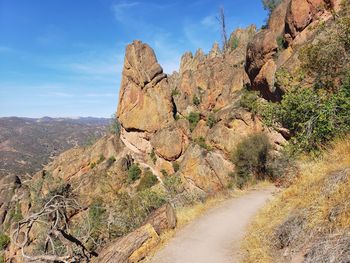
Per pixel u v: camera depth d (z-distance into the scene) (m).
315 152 12.13
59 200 13.41
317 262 5.90
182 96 76.88
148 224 13.20
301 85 14.51
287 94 13.61
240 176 39.78
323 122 11.84
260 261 8.77
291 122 13.98
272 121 14.78
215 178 45.75
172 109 70.81
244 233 12.95
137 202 21.98
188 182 47.16
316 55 13.95
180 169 50.47
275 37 46.06
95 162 69.06
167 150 62.59
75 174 68.19
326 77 13.80
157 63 72.38
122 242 12.59
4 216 73.44
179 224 15.48
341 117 11.34
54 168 73.00
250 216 15.59
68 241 11.75
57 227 12.07
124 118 71.31
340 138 11.09
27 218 11.66
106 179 59.12
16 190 78.44
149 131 69.25
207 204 19.42
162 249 12.62
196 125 63.84
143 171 63.22
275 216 11.00
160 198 23.27
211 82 72.62
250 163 38.69
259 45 46.84
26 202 65.88
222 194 22.89
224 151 47.62
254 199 20.16
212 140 49.91
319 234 7.05
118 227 18.91
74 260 12.45
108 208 23.39
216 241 12.73
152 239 12.85
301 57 14.77
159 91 70.56
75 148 76.12
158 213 14.97
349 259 5.25
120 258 11.94
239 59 74.50
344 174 7.98
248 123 46.41
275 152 38.66
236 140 46.69
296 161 13.62
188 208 19.34
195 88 78.31
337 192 7.48
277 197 13.38
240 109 48.66
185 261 11.38
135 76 71.75
